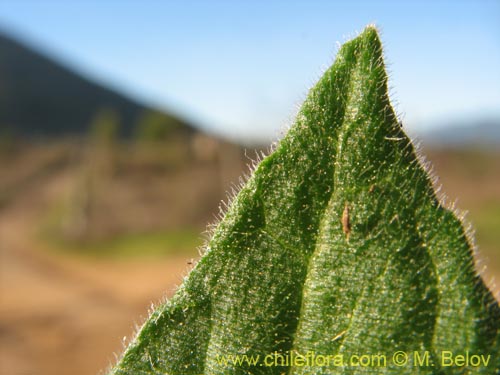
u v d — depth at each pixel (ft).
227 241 0.19
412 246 0.18
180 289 0.19
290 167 0.19
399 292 0.18
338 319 0.19
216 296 0.19
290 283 0.19
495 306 0.18
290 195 0.19
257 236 0.19
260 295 0.19
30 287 2.65
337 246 0.19
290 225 0.19
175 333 0.19
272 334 0.19
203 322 0.19
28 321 2.05
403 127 0.18
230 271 0.19
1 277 2.92
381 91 0.18
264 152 0.20
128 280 2.67
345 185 0.19
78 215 4.59
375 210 0.18
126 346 0.20
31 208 6.84
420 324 0.18
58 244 4.22
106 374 0.19
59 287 2.63
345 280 0.19
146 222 4.37
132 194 4.88
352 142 0.18
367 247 0.18
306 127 0.19
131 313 2.11
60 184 7.79
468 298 0.18
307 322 0.19
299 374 0.19
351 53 0.18
